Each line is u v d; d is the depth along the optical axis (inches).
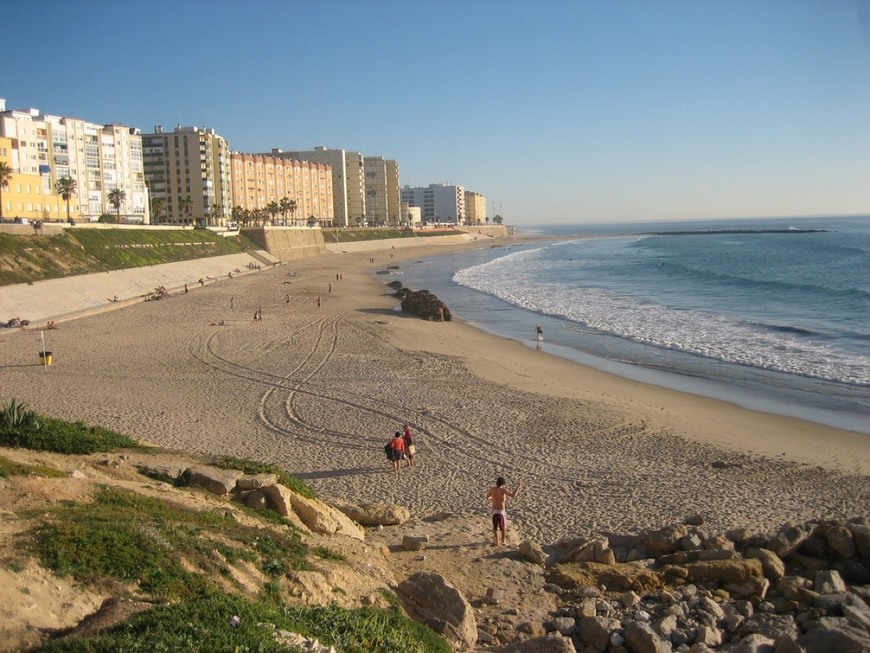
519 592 629.3
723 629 567.2
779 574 629.6
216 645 373.1
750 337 2203.5
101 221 5187.0
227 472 734.5
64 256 3334.2
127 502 591.8
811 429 1291.8
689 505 887.7
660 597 605.0
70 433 807.7
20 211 4375.0
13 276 2869.1
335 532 732.0
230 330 2409.0
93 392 1523.1
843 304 2849.4
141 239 4220.0
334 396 1492.4
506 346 2177.7
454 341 2242.9
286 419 1317.7
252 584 495.5
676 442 1196.5
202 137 6638.8
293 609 465.7
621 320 2632.9
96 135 5531.5
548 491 956.6
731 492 943.0
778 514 850.8
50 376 1686.8
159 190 6766.7
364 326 2514.8
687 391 1593.3
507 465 1072.8
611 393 1568.7
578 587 634.2
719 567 626.8
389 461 1089.4
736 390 1593.3
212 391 1536.7
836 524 671.1
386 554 705.0
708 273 4320.9
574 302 3203.7
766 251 6437.0
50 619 399.9
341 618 462.9
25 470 633.0
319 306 3078.2
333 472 1043.9
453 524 826.8
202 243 4958.2
